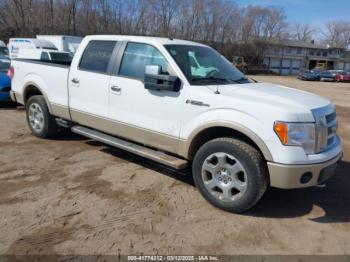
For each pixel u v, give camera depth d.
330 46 85.00
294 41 76.38
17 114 8.45
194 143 4.14
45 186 4.37
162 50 4.39
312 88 26.27
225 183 3.89
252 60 64.19
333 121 3.96
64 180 4.57
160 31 48.44
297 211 4.05
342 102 15.52
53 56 9.47
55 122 6.12
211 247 3.28
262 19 67.12
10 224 3.48
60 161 5.26
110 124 4.95
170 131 4.27
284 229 3.65
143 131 4.56
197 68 4.46
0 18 37.66
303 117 3.53
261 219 3.83
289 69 74.56
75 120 5.51
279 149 3.48
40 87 5.97
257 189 3.65
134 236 3.38
